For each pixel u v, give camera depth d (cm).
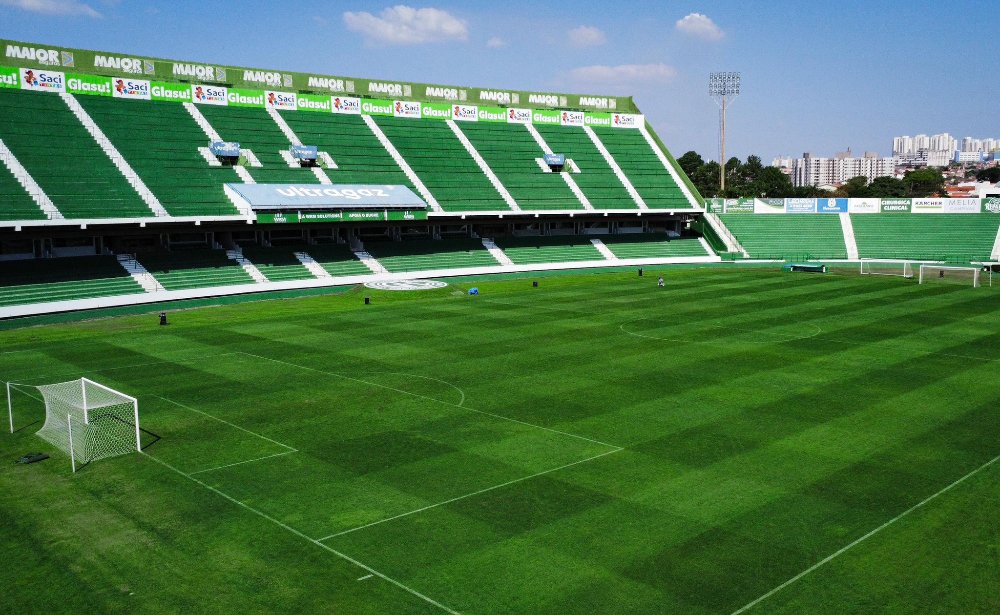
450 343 3944
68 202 5666
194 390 3031
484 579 1542
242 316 4981
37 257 5647
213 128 7262
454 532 1756
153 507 1919
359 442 2397
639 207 8625
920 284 6391
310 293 6194
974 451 2250
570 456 2247
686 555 1630
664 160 9694
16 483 2083
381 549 1677
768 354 3600
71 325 4728
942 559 1602
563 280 7062
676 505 1888
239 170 6894
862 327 4306
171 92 7256
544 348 3791
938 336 4000
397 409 2752
